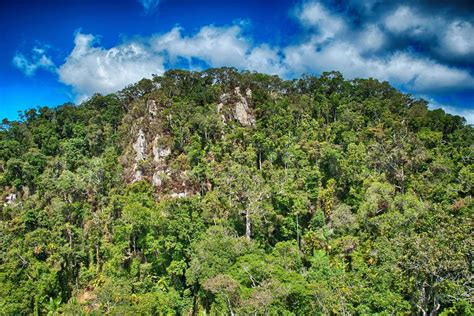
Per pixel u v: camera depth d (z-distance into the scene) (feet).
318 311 165.68
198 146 310.04
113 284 218.38
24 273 233.55
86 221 286.66
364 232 224.94
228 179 271.69
